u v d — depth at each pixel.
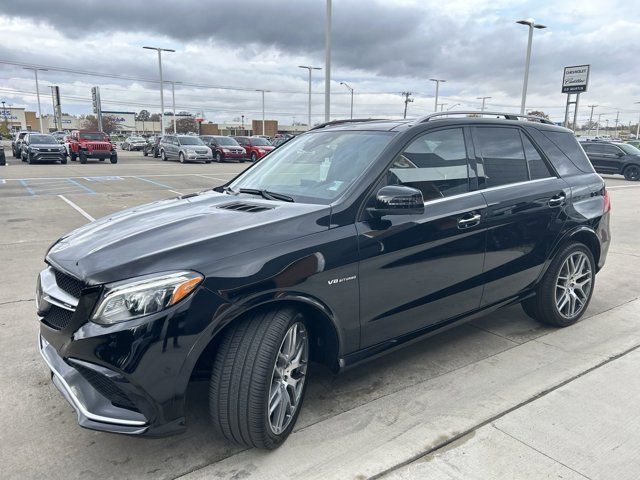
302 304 2.78
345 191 3.09
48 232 8.70
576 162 4.59
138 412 2.41
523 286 4.12
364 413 3.16
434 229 3.31
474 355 3.99
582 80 31.98
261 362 2.53
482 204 3.64
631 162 22.61
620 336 4.38
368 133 3.58
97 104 62.09
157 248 2.55
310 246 2.76
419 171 3.38
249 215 2.95
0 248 7.45
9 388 3.41
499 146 3.96
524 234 3.94
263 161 4.21
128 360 2.30
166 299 2.36
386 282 3.10
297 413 2.89
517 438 2.89
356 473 2.60
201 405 3.21
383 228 3.05
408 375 3.66
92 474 2.59
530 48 27.92
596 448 2.80
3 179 18.56
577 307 4.62
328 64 20.05
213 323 2.43
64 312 2.59
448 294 3.51
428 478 2.56
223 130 119.50
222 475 2.59
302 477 2.57
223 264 2.50
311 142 3.90
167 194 14.49
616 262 7.07
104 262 2.49
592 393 3.39
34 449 2.79
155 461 2.69
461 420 3.07
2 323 4.51
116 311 2.35
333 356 3.02
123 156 38.75
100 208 11.62
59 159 27.12
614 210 12.48
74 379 2.56
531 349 4.11
